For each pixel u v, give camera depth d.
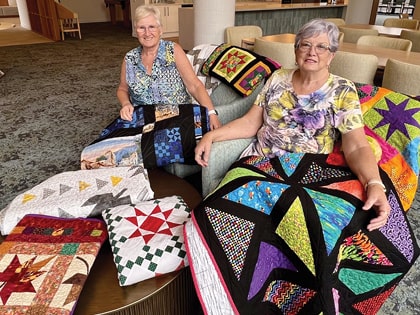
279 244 1.22
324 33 1.36
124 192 1.44
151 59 2.10
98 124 3.38
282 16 6.07
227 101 2.35
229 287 1.10
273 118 1.58
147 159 1.78
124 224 1.26
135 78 2.12
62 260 1.11
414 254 1.31
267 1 7.63
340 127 1.44
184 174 2.00
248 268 1.13
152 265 1.14
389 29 4.54
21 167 2.58
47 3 7.48
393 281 1.33
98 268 1.18
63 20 8.10
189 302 1.29
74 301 0.98
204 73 2.50
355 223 1.19
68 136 3.10
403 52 3.22
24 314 0.94
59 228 1.27
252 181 1.29
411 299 1.54
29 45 7.14
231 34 3.99
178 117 1.88
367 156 1.33
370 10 7.96
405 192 1.45
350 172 1.35
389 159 1.46
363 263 1.27
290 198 1.21
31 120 3.43
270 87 1.62
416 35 3.89
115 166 1.74
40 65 5.57
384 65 2.78
